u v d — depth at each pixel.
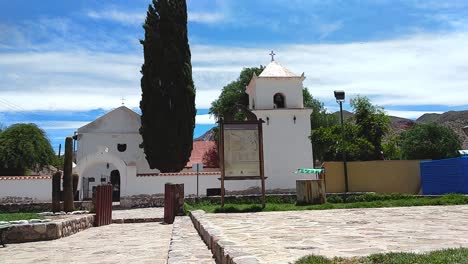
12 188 27.77
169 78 36.38
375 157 33.44
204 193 30.41
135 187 29.48
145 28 37.50
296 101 36.22
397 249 6.29
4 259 9.25
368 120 33.94
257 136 20.83
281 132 34.97
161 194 29.62
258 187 31.09
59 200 20.70
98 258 8.84
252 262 4.95
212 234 8.11
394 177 28.03
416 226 9.80
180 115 36.25
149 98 36.28
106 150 29.88
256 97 35.94
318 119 51.72
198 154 45.53
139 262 8.05
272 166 34.41
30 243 12.27
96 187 18.27
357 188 28.27
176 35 37.38
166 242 11.47
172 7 37.62
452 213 13.41
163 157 35.59
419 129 41.06
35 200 27.91
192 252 7.61
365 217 12.88
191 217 16.67
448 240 7.25
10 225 12.38
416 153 39.88
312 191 21.78
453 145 39.69
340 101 24.08
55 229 13.09
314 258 5.46
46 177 28.28
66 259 8.90
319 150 36.09
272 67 37.44
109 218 19.00
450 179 25.73
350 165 28.45
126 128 41.22
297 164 34.62
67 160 20.75
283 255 6.12
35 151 42.69
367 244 7.03
